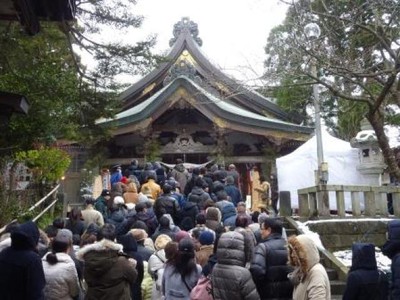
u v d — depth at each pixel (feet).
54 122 44.75
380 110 24.97
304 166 53.06
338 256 35.96
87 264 16.84
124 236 21.18
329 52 31.42
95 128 51.60
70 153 74.95
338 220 37.99
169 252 19.30
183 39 84.33
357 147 48.62
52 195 45.73
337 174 50.24
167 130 80.79
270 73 29.12
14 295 14.03
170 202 35.42
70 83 43.96
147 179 44.93
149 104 74.18
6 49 40.55
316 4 28.68
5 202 38.09
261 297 18.21
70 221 33.35
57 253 17.76
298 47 34.83
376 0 27.07
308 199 41.32
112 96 48.78
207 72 81.87
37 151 45.60
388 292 15.66
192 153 80.48
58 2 18.72
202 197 37.76
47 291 16.97
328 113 76.43
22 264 14.10
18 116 40.34
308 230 37.45
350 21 24.90
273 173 73.56
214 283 17.04
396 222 15.57
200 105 74.90
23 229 14.51
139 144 80.23
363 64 28.35
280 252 18.30
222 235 17.37
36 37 43.73
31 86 41.14
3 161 44.52
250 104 86.12
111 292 16.66
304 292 14.97
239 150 81.92
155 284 21.80
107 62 46.62
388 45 24.93
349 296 15.21
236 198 42.39
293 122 83.92
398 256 14.92
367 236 37.65
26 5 17.85
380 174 47.93
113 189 42.01
